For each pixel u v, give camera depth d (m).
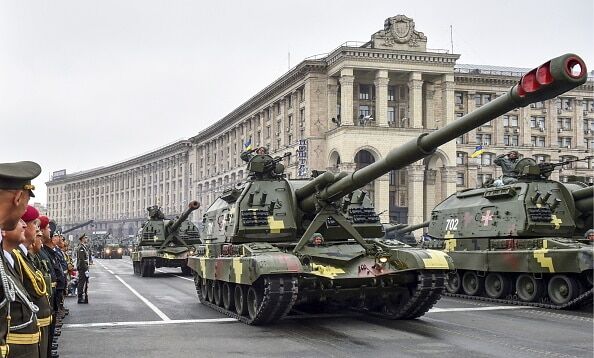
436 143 11.87
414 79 74.44
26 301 4.30
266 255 14.16
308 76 75.38
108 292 24.38
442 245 23.78
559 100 91.62
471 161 85.75
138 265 36.75
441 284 14.60
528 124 89.25
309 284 14.60
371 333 13.35
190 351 11.44
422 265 14.23
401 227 31.44
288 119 82.56
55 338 11.02
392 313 15.60
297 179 17.91
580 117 91.88
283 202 16.81
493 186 22.73
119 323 15.23
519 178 21.20
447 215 23.95
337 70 73.19
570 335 13.06
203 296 19.75
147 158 134.12
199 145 114.50
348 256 15.27
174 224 35.25
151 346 11.98
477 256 21.23
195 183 114.25
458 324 14.72
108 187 154.25
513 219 20.28
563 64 8.74
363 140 71.38
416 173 75.88
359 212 16.88
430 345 11.85
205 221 21.12
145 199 136.25
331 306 17.42
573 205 20.56
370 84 78.38
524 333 13.32
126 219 141.75
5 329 3.93
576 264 17.44
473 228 22.09
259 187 16.98
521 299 19.73
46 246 11.59
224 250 17.05
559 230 20.12
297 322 15.11
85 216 166.00
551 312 17.31
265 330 13.92
